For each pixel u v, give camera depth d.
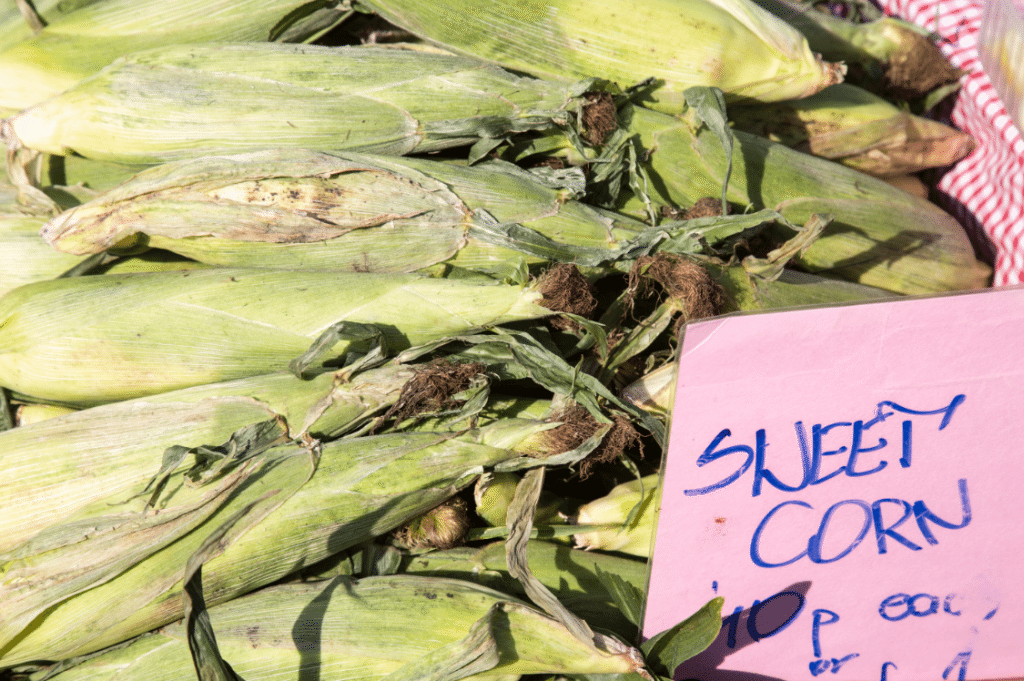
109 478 0.82
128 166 0.91
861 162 1.01
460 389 0.84
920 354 0.82
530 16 0.90
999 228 1.01
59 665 0.82
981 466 0.84
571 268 0.85
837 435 0.83
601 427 0.84
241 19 0.91
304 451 0.83
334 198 0.86
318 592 0.83
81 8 0.91
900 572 0.85
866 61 1.04
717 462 0.82
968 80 1.03
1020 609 0.86
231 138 0.88
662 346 0.89
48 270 0.88
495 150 0.90
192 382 0.85
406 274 0.87
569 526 0.86
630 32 0.91
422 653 0.81
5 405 0.87
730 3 0.93
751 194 0.93
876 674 0.87
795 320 0.80
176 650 0.82
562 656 0.82
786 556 0.84
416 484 0.83
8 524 0.82
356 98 0.88
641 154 0.92
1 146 0.90
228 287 0.85
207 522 0.82
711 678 0.86
